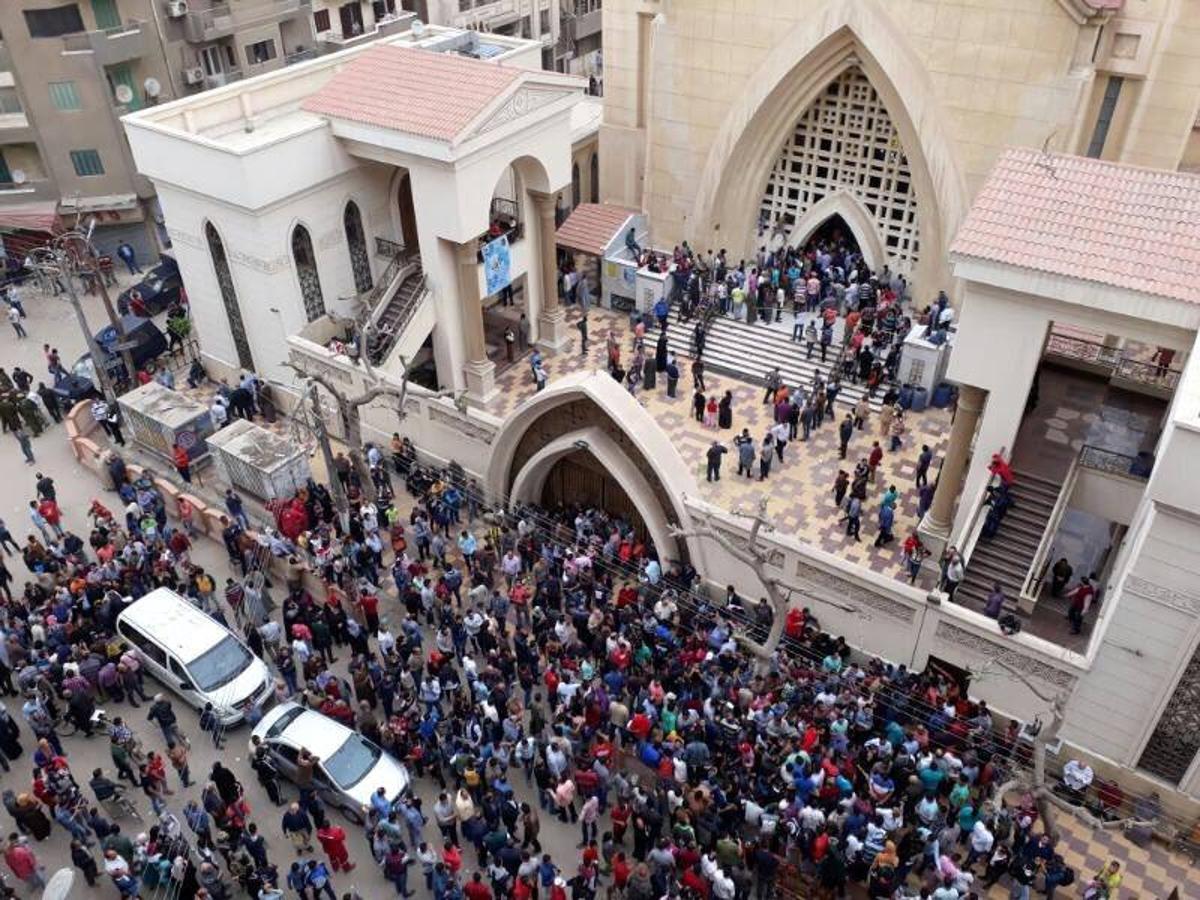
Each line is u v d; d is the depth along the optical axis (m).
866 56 33.00
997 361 23.45
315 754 20.83
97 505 27.70
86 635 23.84
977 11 30.17
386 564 27.89
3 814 21.52
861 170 35.88
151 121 32.31
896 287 36.06
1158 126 32.12
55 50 39.81
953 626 22.17
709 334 36.19
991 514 24.95
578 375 25.70
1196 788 20.62
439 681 22.70
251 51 45.78
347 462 30.03
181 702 23.78
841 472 28.06
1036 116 30.83
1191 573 18.47
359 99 31.84
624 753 20.91
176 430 30.97
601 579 26.08
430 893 19.59
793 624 23.56
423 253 32.50
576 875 19.47
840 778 19.31
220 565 28.03
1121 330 21.89
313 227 33.19
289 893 19.59
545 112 32.53
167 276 41.28
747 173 37.28
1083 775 20.73
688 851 18.17
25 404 33.12
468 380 34.59
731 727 20.64
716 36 34.88
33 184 42.91
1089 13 28.58
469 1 56.44
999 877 19.61
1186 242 21.75
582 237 39.34
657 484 25.56
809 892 18.75
